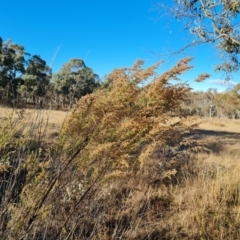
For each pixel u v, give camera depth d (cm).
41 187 154
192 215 321
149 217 291
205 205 344
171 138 179
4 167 145
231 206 364
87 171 163
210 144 910
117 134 156
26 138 160
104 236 231
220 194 386
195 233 299
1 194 158
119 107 151
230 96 4538
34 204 152
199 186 398
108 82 165
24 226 150
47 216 167
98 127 153
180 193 369
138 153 183
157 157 207
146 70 161
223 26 763
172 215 329
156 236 279
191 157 509
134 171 186
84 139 155
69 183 164
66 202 174
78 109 154
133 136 158
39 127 163
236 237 302
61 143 156
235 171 471
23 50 2067
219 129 1948
